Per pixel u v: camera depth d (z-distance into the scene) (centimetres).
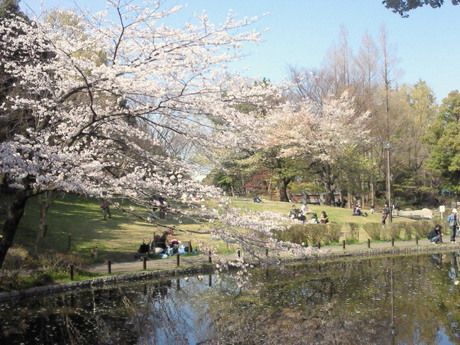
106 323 1347
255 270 2195
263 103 952
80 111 1022
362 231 3234
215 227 951
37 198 2831
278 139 3788
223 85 905
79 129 956
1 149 870
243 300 1628
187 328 1318
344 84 4612
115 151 1037
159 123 954
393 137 4981
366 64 4722
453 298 1616
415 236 3253
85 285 1684
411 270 2200
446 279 1969
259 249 1012
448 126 5238
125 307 1520
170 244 2367
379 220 3822
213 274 2041
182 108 889
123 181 911
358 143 4431
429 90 6525
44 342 1162
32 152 912
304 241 2781
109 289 1753
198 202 941
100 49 962
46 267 1719
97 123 980
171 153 1165
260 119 1033
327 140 4038
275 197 5322
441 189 5841
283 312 1474
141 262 2105
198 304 1577
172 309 1509
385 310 1474
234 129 945
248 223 966
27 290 1507
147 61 883
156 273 1898
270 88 952
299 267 2320
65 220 2925
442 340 1177
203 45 873
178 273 1961
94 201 3844
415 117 5894
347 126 4153
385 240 3144
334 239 2930
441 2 639
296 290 1784
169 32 866
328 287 1828
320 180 4881
